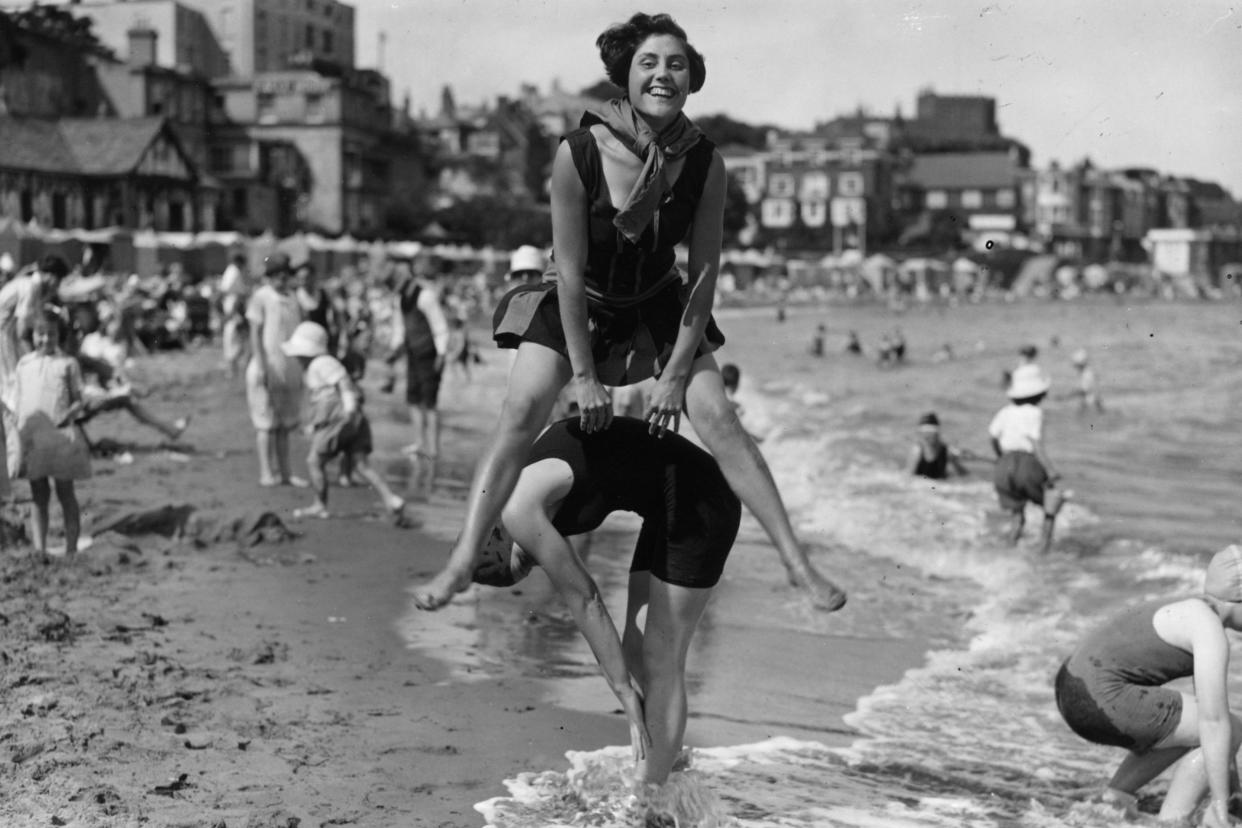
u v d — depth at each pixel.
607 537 11.01
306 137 87.12
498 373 31.27
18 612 7.61
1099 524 12.28
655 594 4.87
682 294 4.68
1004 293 131.88
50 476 9.03
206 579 8.90
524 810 4.98
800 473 15.49
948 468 15.55
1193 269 154.50
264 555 9.74
